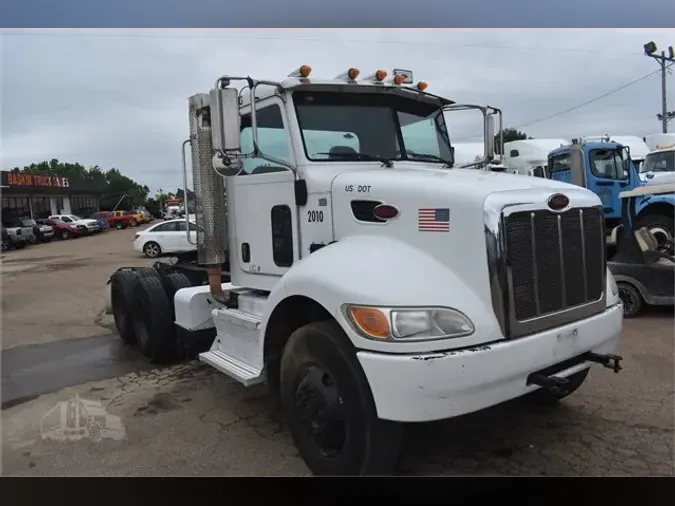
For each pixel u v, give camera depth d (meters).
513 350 2.82
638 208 9.34
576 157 4.39
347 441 2.98
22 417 4.46
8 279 13.88
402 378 2.66
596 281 3.36
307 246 3.76
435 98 4.38
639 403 4.28
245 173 4.31
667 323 6.68
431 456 3.59
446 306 2.79
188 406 4.57
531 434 3.84
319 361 3.09
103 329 7.71
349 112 3.99
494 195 2.89
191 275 5.98
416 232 3.10
